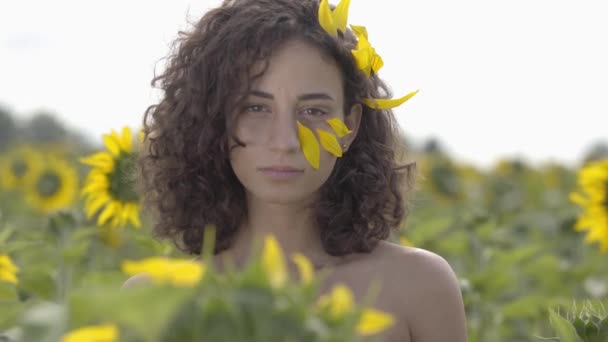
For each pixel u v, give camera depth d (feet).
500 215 29.04
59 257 10.36
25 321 2.69
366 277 7.00
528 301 12.88
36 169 24.90
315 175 6.49
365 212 7.29
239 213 7.30
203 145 7.06
